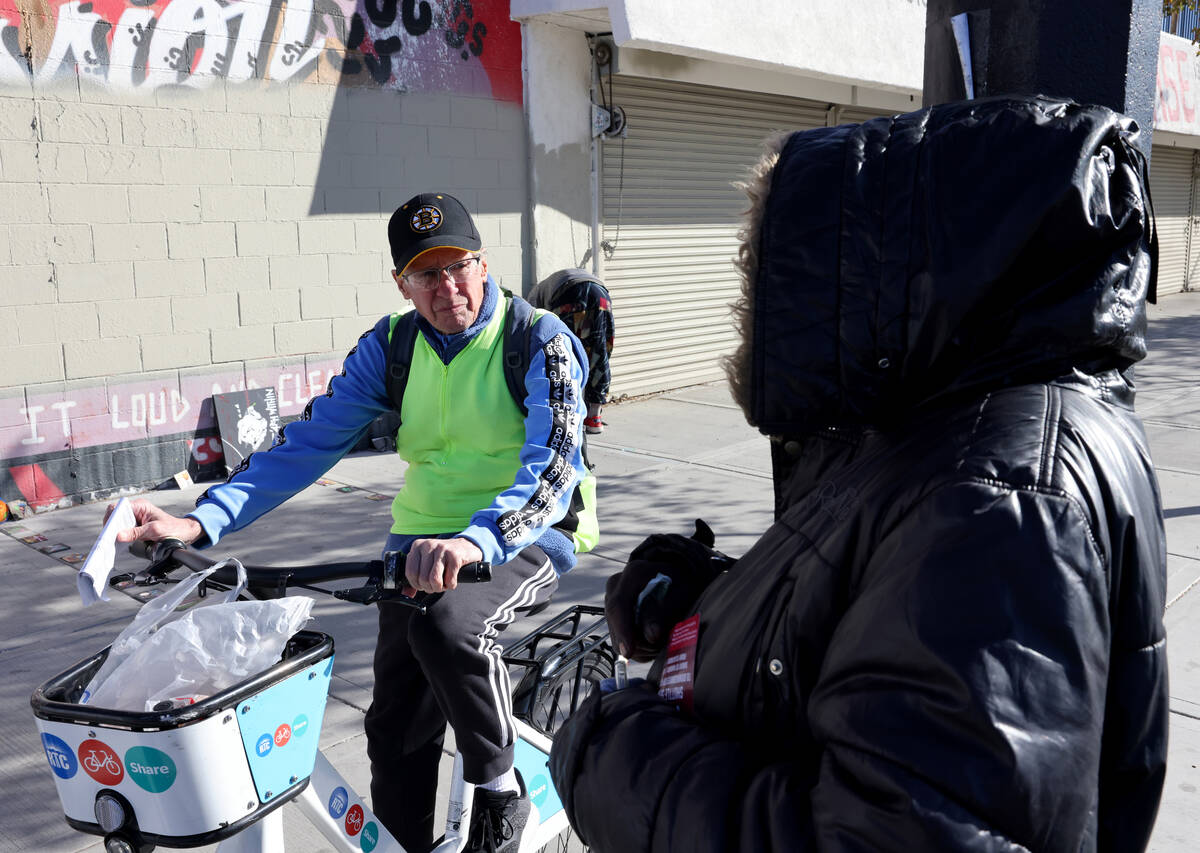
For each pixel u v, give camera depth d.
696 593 1.43
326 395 2.20
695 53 7.83
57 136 5.44
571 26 7.83
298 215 6.50
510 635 4.02
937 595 0.79
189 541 1.83
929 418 0.94
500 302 2.18
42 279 5.50
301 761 1.49
